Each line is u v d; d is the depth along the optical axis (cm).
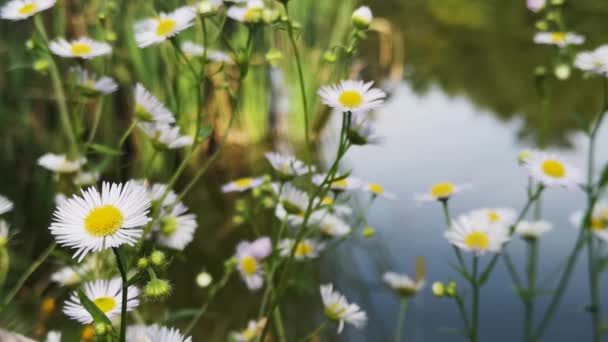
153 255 25
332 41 66
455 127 71
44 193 47
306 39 65
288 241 36
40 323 39
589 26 109
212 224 50
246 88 59
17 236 45
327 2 65
